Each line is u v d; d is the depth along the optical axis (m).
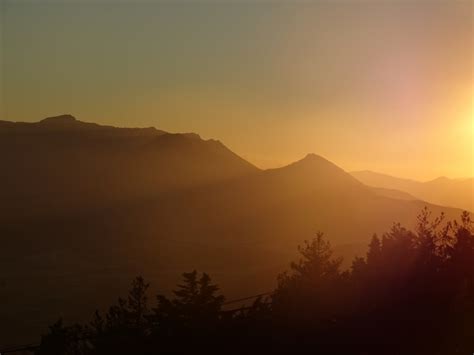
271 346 11.85
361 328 12.28
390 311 12.65
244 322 12.23
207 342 11.83
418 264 14.22
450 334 12.22
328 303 12.95
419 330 12.33
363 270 14.28
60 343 14.23
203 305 12.66
